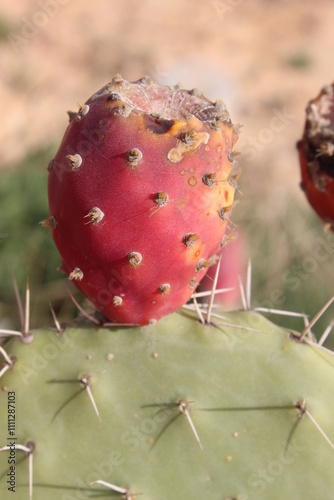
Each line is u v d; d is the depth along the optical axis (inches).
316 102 14.3
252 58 79.9
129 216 12.3
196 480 13.3
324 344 31.9
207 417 13.3
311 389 13.4
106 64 75.5
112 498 13.4
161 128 12.1
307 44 84.0
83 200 12.3
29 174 36.4
